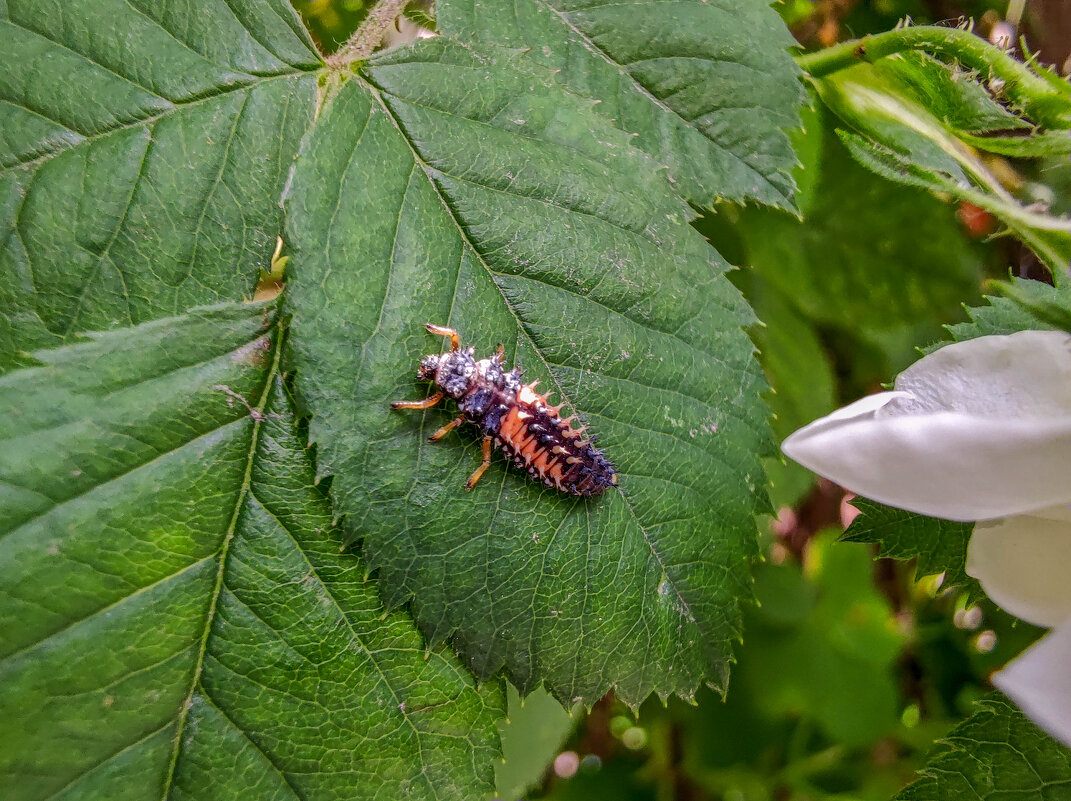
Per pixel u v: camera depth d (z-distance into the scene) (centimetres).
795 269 7
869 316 8
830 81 5
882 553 5
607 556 5
